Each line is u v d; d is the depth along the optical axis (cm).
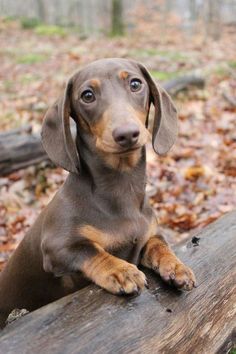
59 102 53
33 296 59
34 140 108
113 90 50
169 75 200
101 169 51
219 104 157
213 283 51
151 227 54
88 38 339
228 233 58
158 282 48
